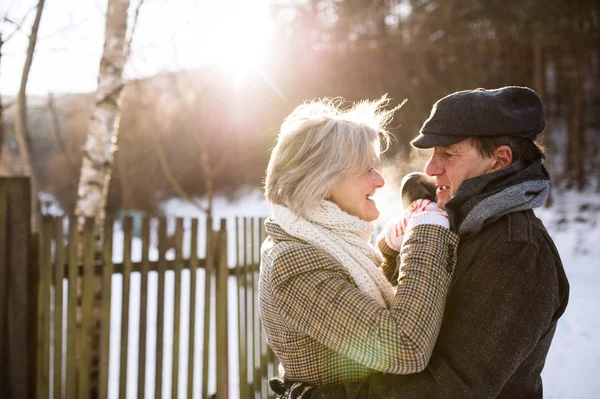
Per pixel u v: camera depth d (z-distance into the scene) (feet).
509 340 3.41
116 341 15.43
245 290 10.42
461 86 51.01
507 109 3.83
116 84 11.51
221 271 9.84
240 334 10.15
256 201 65.67
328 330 3.52
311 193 3.92
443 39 52.03
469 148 3.91
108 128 11.38
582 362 14.35
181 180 68.74
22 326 7.74
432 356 3.59
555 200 41.29
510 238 3.64
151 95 24.77
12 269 7.73
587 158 48.60
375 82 49.96
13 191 7.75
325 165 3.95
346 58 49.52
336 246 3.85
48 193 54.24
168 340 15.67
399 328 3.35
